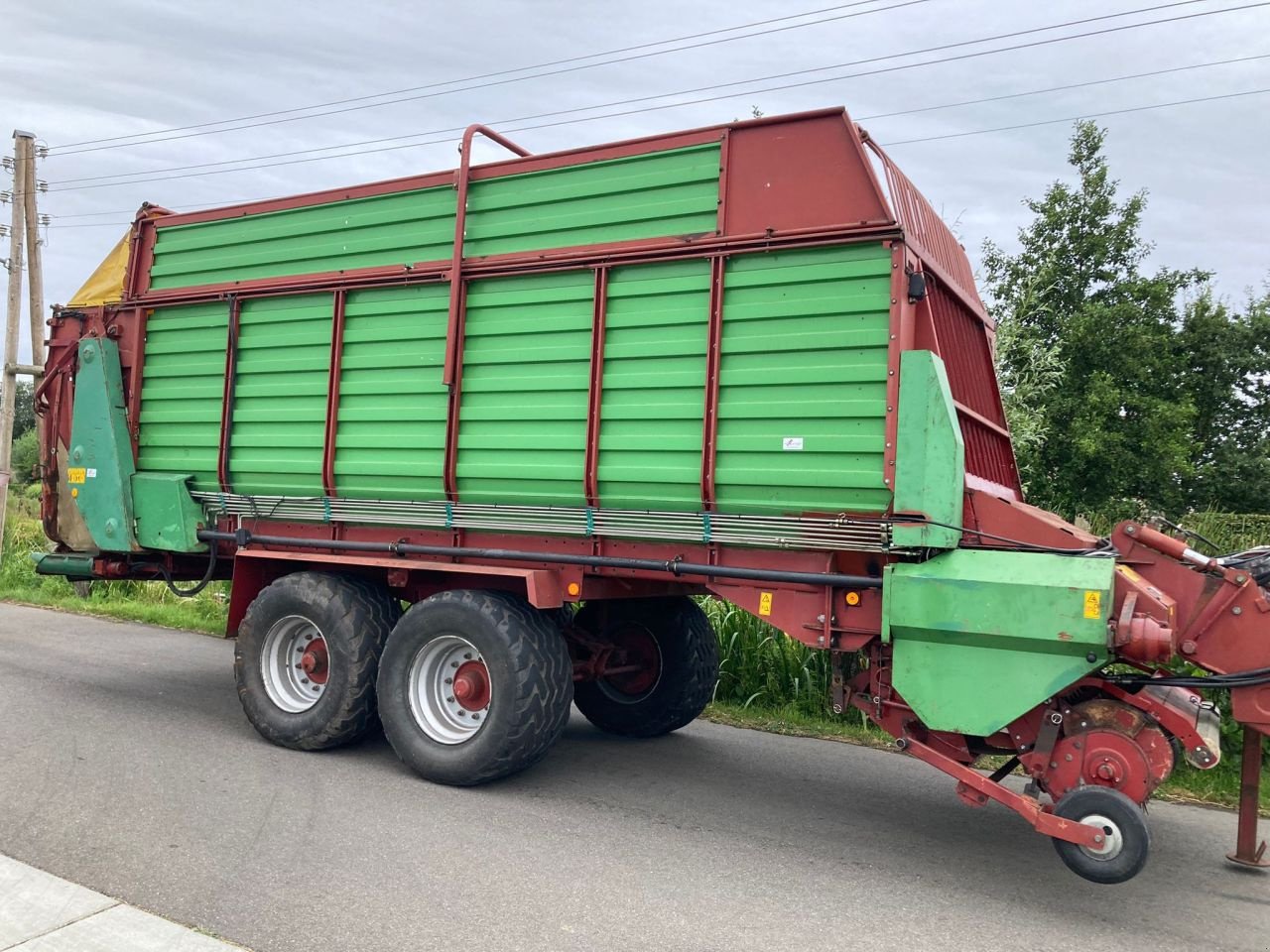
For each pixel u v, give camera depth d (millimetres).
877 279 4520
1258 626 4195
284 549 6367
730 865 4465
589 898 3977
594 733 7078
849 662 5094
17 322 15945
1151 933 3922
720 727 7379
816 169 4711
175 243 6906
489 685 5336
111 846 4320
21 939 3375
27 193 16031
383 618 5988
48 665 8484
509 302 5465
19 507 29031
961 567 4316
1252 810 4703
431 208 5789
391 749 6238
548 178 5426
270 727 6078
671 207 5051
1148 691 4453
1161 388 23469
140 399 6992
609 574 5309
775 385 4695
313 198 6262
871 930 3820
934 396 4379
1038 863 4707
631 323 5094
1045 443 18188
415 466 5695
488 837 4656
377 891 3951
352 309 6023
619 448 5066
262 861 4215
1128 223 21484
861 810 5438
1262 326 30578
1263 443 29750
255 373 6414
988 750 4578
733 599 4969
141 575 7523
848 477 4504
